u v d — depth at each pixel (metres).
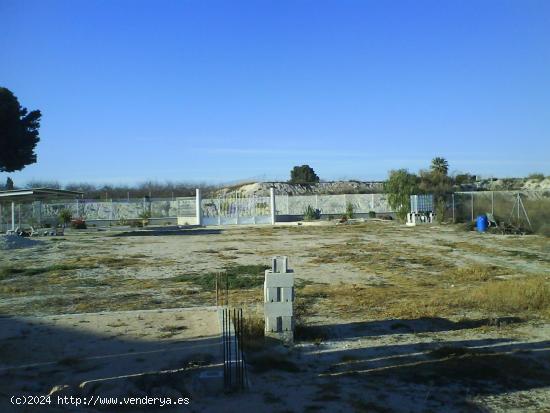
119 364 7.54
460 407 6.56
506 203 37.28
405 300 13.14
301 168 86.06
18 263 20.80
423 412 6.36
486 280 16.45
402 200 42.38
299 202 56.56
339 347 9.14
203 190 74.62
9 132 41.50
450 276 17.33
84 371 7.27
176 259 21.81
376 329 10.34
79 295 14.12
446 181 54.00
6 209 47.50
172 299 13.47
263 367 7.89
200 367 7.31
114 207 54.09
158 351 8.12
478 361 8.34
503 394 7.04
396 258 21.78
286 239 30.72
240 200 56.22
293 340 9.35
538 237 28.67
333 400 6.61
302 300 13.06
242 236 33.38
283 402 6.51
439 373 7.82
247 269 18.56
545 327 10.59
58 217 43.66
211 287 15.16
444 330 10.34
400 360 8.42
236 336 8.97
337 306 12.45
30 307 12.55
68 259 21.92
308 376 7.60
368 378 7.56
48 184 65.44
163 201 56.22
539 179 64.56
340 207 56.88
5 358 7.83
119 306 12.59
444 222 37.97
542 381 7.54
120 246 27.33
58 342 8.67
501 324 10.73
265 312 9.30
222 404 6.40
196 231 38.44
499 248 24.58
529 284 13.76
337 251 24.25
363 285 15.66
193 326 9.63
